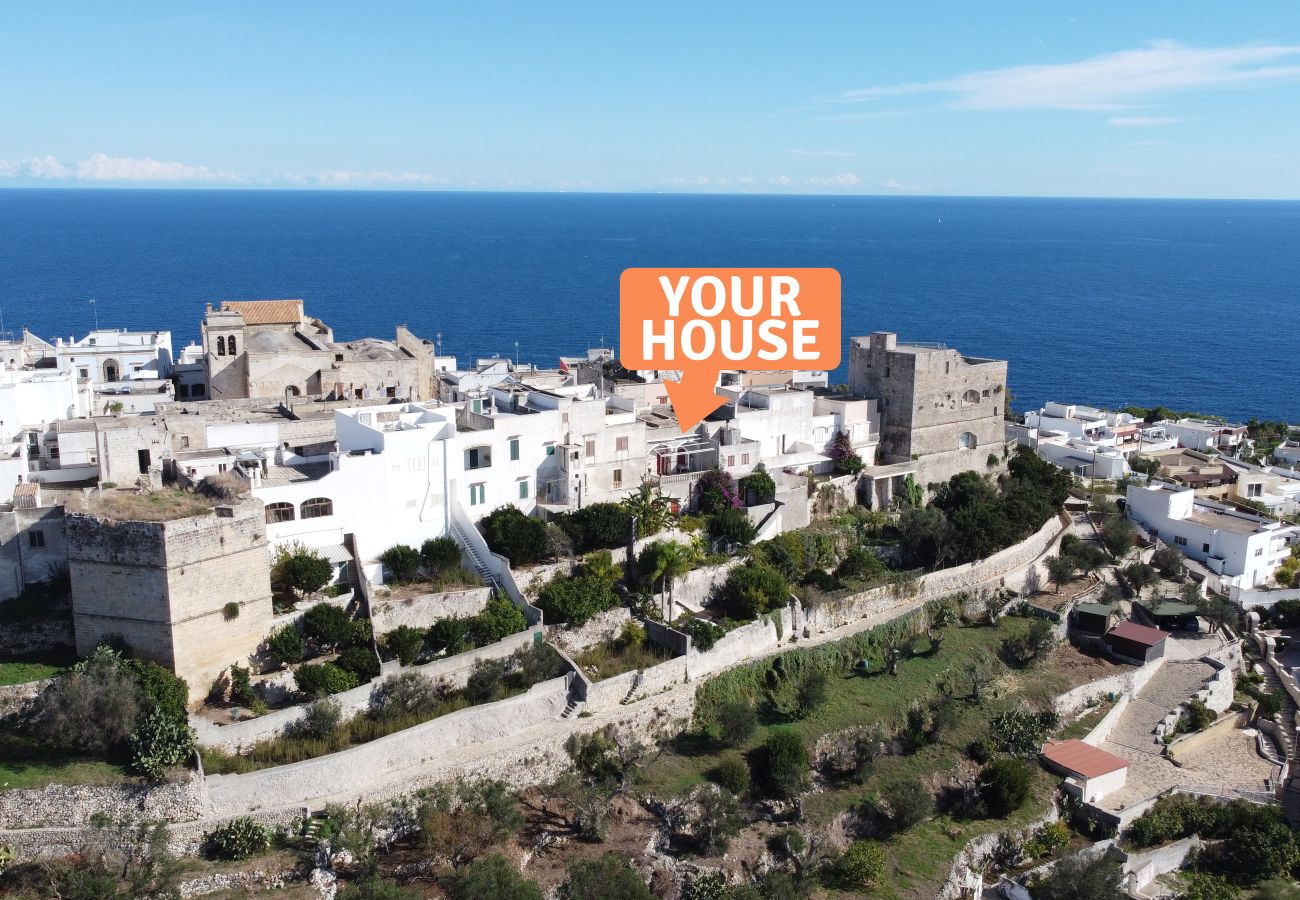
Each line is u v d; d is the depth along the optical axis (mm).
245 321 122000
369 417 87438
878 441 115188
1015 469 121500
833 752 76312
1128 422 161000
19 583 67500
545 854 62688
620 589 85188
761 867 65750
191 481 73625
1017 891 67750
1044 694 86875
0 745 58438
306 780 60750
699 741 75250
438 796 62344
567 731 69938
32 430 84188
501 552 82250
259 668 69000
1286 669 98312
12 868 53500
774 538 96000
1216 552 113062
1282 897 66688
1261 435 169875
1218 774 82125
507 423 87250
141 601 63844
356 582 77375
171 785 56844
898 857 69312
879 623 90438
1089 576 106875
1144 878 71125
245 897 54656
